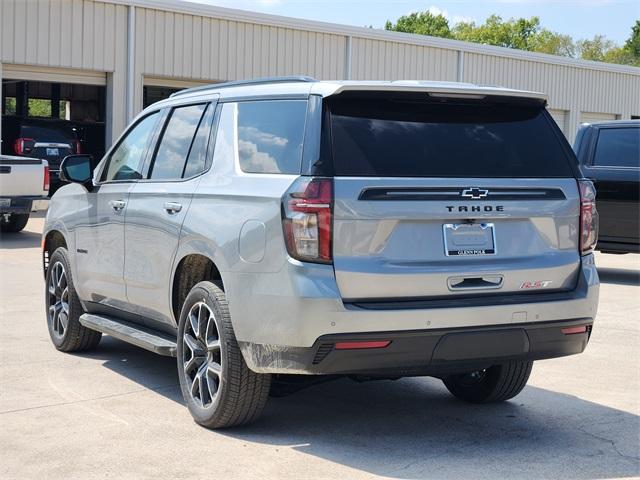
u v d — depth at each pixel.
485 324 4.85
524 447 5.08
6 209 16.61
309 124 4.84
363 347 4.62
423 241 4.80
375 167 4.77
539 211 5.09
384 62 27.50
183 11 23.41
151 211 5.95
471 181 4.91
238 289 4.95
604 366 7.19
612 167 12.25
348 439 5.18
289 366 4.72
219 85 5.89
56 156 21.73
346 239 4.65
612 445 5.14
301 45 25.70
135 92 23.06
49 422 5.44
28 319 8.89
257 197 4.92
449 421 5.60
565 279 5.19
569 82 32.75
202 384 5.35
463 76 29.45
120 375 6.67
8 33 21.11
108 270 6.58
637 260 15.43
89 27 22.22
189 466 4.67
